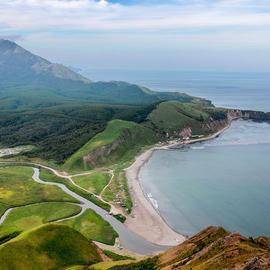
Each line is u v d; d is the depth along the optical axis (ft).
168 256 444.14
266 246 388.16
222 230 451.53
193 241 452.76
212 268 339.16
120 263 479.00
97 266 482.28
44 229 537.65
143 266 443.32
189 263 381.19
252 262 315.78
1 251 485.56
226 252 356.79
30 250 500.74
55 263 500.33
